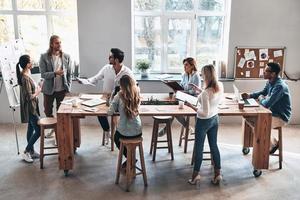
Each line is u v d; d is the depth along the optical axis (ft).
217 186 12.85
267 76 14.24
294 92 19.42
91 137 17.72
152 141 15.51
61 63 16.15
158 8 19.45
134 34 19.72
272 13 18.51
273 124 13.84
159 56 20.17
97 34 18.45
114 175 13.65
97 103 13.85
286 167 14.39
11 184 12.85
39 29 19.27
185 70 15.78
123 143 12.25
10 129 18.60
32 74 18.33
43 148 14.05
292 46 19.02
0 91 18.95
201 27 19.74
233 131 18.65
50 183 12.96
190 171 14.06
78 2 17.98
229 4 18.67
